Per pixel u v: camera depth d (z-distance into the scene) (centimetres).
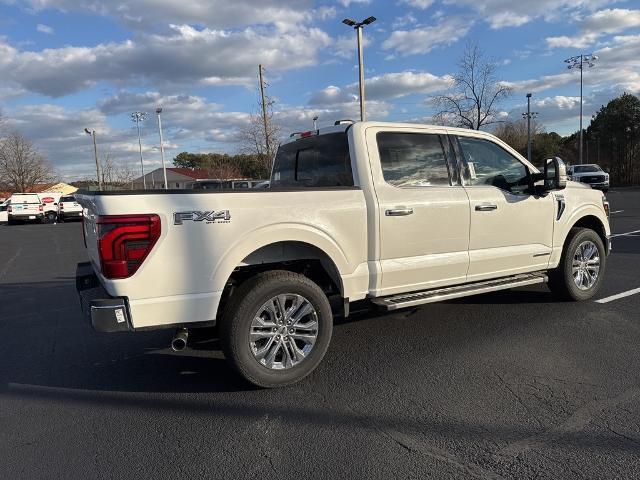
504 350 452
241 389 398
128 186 6556
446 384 388
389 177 451
